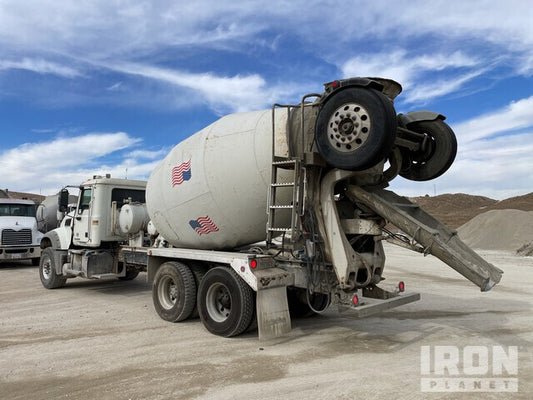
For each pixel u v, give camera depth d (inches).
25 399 173.0
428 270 605.3
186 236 320.5
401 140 240.2
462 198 2623.0
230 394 175.5
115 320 304.7
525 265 648.4
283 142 262.8
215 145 293.7
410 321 304.8
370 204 243.4
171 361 216.5
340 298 238.1
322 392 177.2
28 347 240.8
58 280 433.1
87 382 189.8
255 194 276.5
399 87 248.5
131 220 378.6
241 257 258.7
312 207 246.2
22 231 645.9
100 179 406.0
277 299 254.8
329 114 223.3
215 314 268.2
